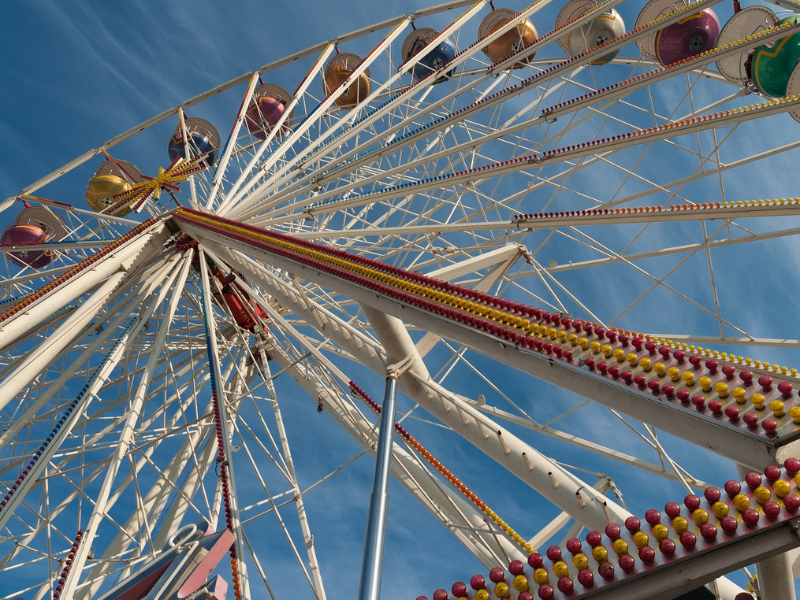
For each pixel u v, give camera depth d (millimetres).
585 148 16844
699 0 17891
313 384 19719
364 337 13422
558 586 5891
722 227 15219
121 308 20312
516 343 8297
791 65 16781
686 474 10516
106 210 25828
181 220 21641
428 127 20609
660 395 6574
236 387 21875
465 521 12703
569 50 24109
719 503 5496
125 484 16750
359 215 23109
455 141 22203
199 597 10977
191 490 19469
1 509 13438
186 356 23281
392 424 8648
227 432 15391
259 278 17516
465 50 24422
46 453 14516
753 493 5473
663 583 5531
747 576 6746
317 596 13438
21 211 29406
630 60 25391
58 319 20016
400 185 20156
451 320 9312
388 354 12320
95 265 18547
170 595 10914
